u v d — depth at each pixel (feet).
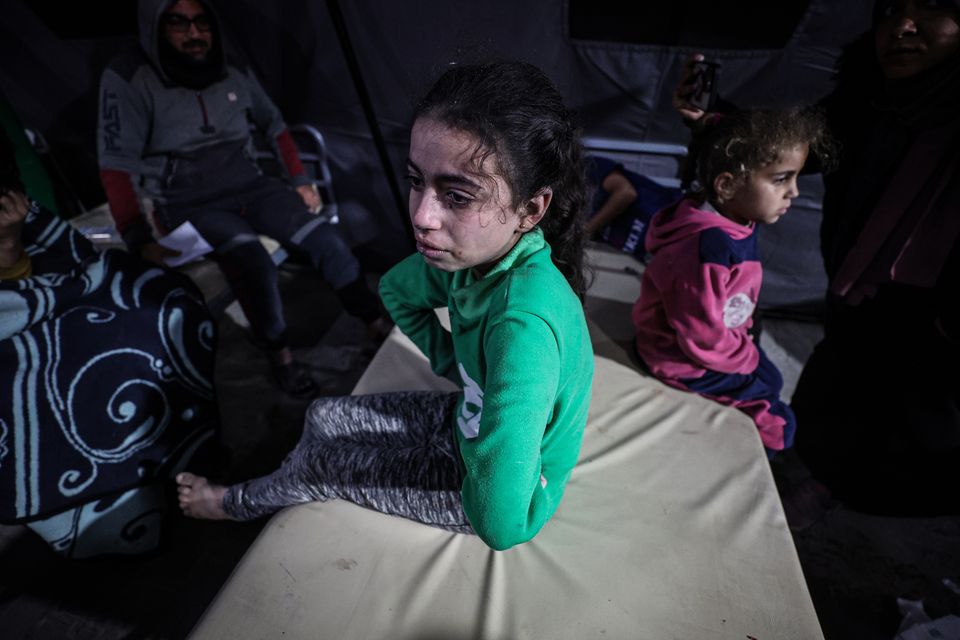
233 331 7.95
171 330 4.84
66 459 4.33
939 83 3.39
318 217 6.77
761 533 3.53
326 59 6.76
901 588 5.02
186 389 5.01
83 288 4.50
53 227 4.53
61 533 4.42
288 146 7.26
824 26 5.47
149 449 4.74
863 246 4.12
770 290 7.80
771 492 3.80
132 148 6.11
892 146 3.84
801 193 6.72
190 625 4.59
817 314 7.95
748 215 3.78
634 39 5.94
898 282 4.00
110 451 4.51
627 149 6.81
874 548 5.35
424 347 3.59
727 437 4.22
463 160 1.81
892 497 4.73
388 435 3.76
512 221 2.06
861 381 4.54
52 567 4.98
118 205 6.08
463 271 2.63
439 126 1.81
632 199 6.41
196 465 5.19
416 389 4.52
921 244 3.77
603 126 6.73
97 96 7.75
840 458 4.84
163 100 6.07
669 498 3.75
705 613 3.08
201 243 6.38
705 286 3.76
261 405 6.80
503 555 3.35
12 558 5.05
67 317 4.38
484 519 2.00
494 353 2.03
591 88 6.43
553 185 2.11
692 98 4.70
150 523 4.81
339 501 3.67
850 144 4.25
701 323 3.92
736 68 5.94
